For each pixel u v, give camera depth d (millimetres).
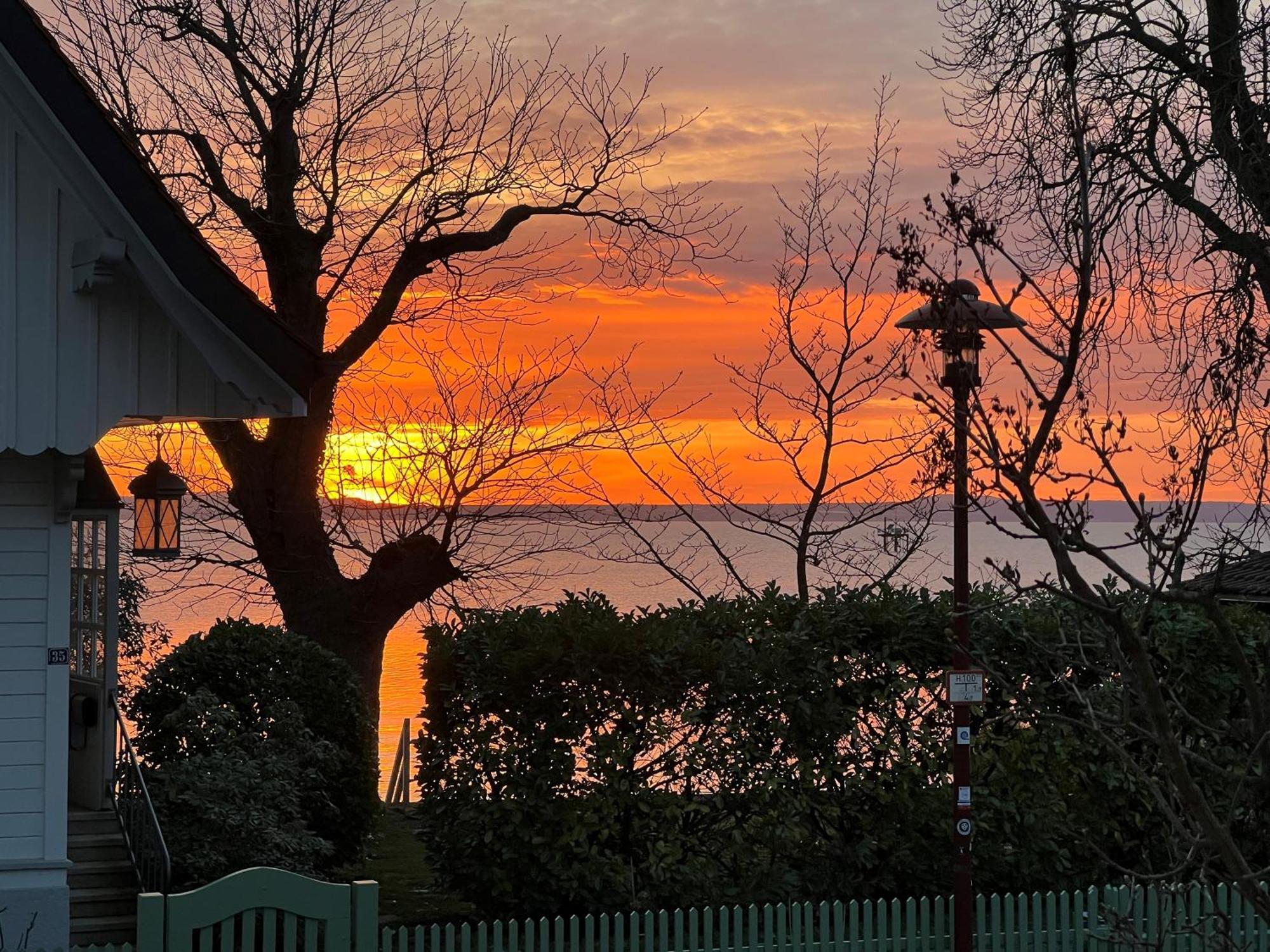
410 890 15539
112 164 10344
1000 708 14109
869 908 11773
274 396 11047
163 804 13391
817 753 13734
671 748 13516
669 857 13352
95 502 14375
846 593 14562
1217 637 14023
